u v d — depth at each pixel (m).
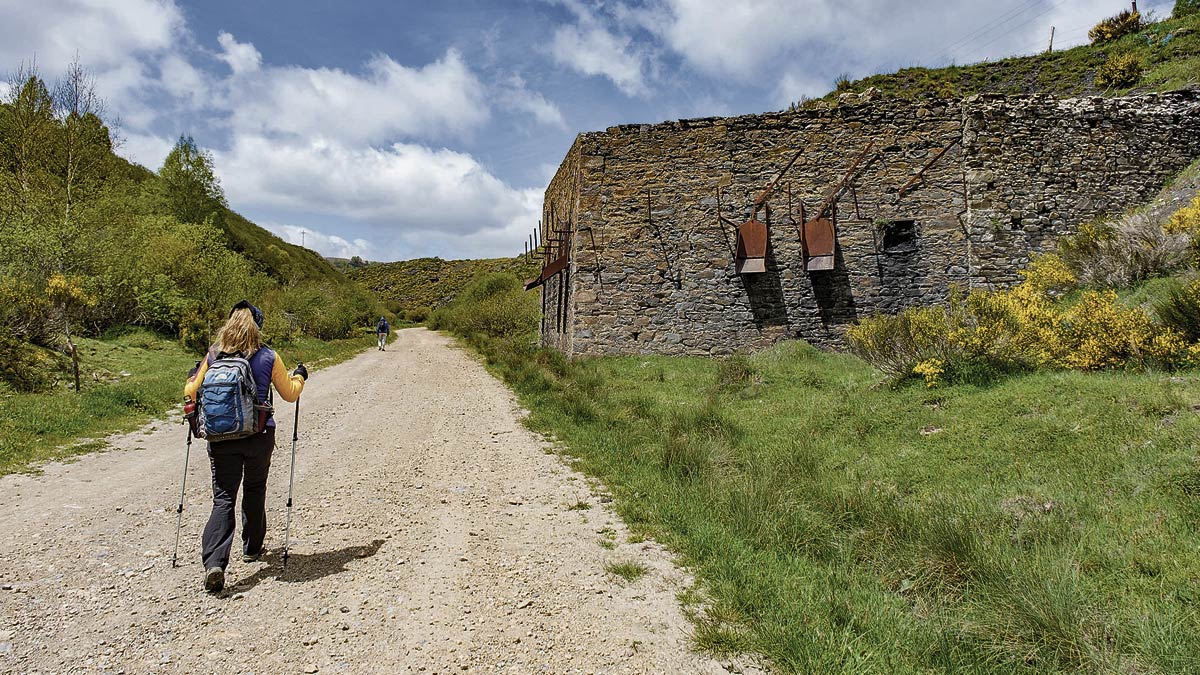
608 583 3.85
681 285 15.84
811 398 9.36
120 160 24.98
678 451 6.67
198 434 3.73
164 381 12.28
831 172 15.61
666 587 3.80
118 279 18.88
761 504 4.90
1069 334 7.98
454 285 78.69
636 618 3.39
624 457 7.06
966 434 6.44
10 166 20.14
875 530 4.43
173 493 5.65
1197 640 2.81
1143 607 3.15
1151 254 10.05
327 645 3.02
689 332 15.77
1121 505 4.33
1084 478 4.88
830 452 6.79
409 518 5.09
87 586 3.58
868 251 15.45
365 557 4.20
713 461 6.50
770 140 15.75
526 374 13.95
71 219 18.44
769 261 15.66
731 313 15.69
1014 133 15.24
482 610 3.45
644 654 3.02
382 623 3.27
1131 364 7.14
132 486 5.87
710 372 13.52
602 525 5.01
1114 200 15.10
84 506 5.16
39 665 2.73
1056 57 25.02
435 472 6.64
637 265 15.94
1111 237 11.17
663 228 15.91
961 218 15.31
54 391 10.51
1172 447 4.87
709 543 4.37
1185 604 3.17
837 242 15.51
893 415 7.52
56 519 4.79
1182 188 13.88
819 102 22.16
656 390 11.79
